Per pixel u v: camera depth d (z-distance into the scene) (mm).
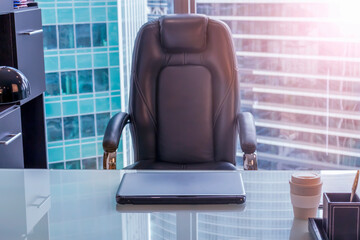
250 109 3299
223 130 2445
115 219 1372
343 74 3082
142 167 2373
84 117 3479
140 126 2459
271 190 1562
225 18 3172
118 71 3436
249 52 3195
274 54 3156
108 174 1711
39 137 3156
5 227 1319
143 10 3242
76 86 3420
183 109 2467
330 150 3221
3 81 1452
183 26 2430
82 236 1278
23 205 1463
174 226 1331
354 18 2986
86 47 3371
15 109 2643
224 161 2459
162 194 1461
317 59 3100
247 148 2109
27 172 1741
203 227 1324
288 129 3262
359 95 3086
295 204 1374
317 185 1359
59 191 1566
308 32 3074
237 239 1265
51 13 3291
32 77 2879
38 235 1279
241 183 1547
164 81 2473
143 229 1313
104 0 3320
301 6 3047
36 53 2926
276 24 3107
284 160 3320
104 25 3357
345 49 3045
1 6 2533
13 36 2670
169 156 2471
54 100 3410
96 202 1485
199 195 1454
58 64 3365
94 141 3531
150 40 2469
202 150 2465
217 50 2449
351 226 1192
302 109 3205
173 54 2477
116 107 3504
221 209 1431
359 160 3184
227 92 2439
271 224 1342
